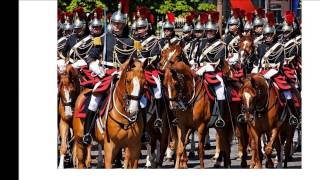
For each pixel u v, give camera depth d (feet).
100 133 98.27
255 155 110.11
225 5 167.22
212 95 111.04
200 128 110.52
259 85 107.45
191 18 124.88
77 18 114.32
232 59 118.93
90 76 104.17
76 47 112.47
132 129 95.66
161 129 114.83
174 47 112.37
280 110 110.52
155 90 109.40
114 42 104.37
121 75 95.14
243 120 114.11
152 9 161.27
